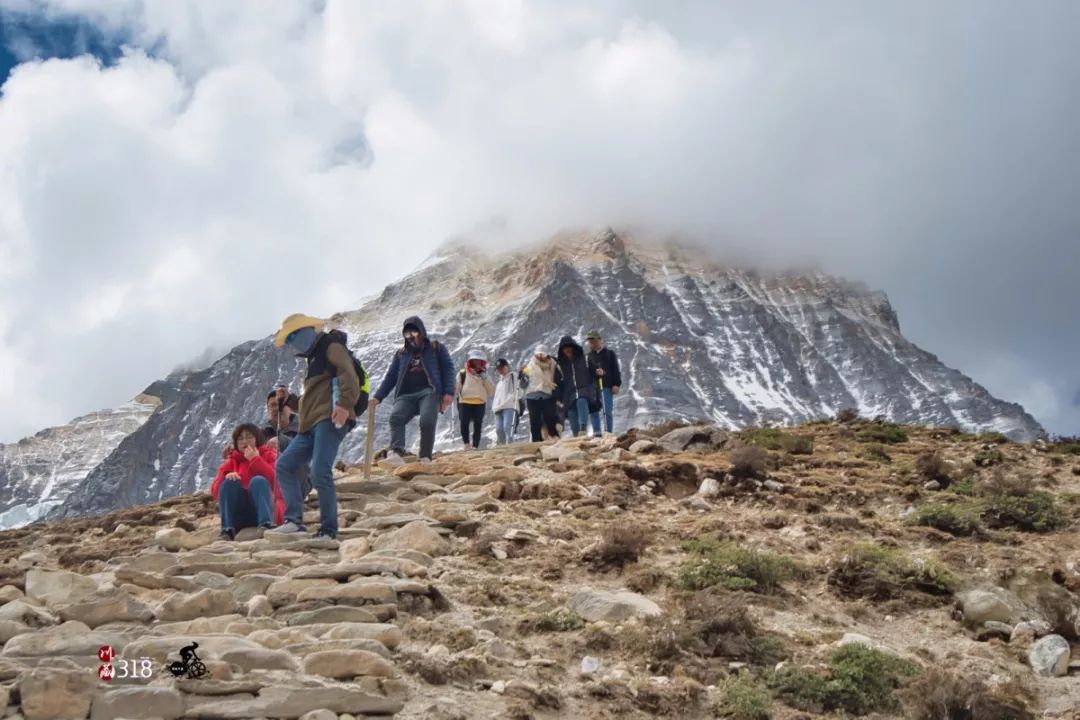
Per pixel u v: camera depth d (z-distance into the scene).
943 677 8.99
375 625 9.09
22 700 7.40
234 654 8.10
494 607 10.32
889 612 11.05
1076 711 9.00
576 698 8.63
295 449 12.56
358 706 7.77
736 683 8.91
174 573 10.95
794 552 12.30
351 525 13.35
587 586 11.15
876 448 17.84
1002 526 13.77
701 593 10.38
